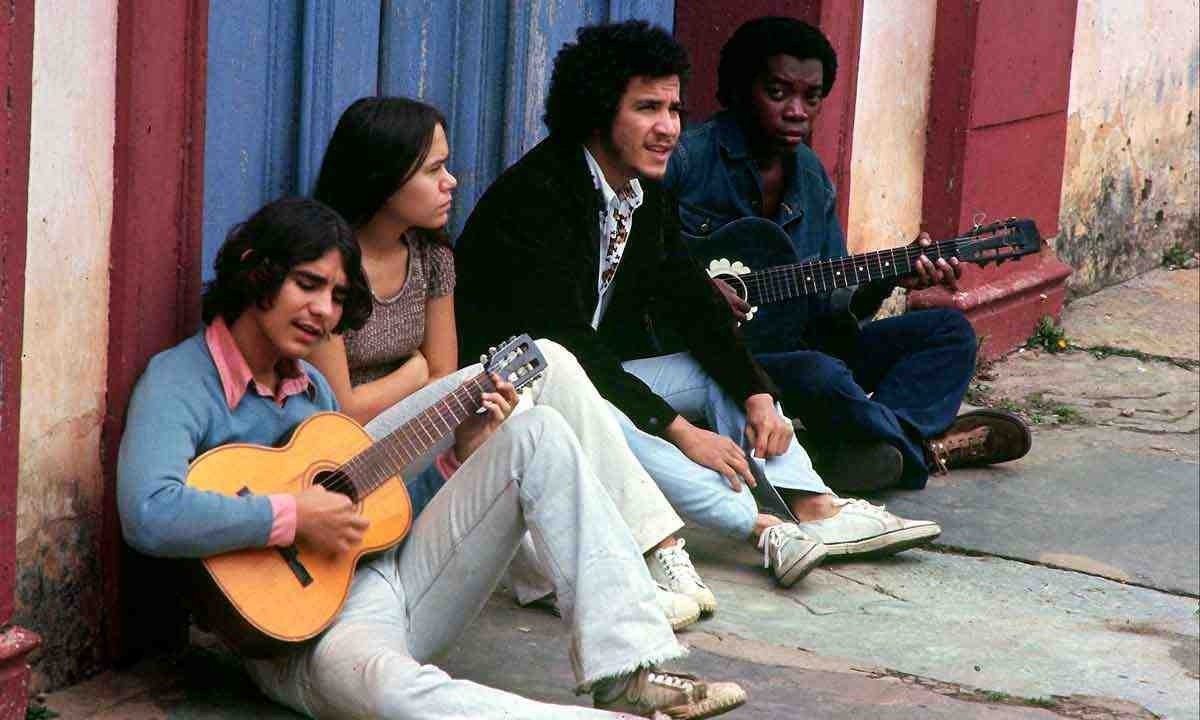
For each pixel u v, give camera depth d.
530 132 5.27
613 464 4.21
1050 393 7.17
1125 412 6.97
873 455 5.37
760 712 3.84
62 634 3.56
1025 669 4.31
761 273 5.27
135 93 3.48
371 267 3.99
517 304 4.41
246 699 3.63
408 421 3.60
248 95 4.27
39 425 3.42
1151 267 9.30
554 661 4.02
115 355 3.54
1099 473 6.10
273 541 3.32
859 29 6.29
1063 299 8.23
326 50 4.47
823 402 5.27
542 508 3.45
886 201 6.87
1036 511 5.61
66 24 3.33
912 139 6.98
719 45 6.16
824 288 5.30
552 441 3.45
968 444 5.90
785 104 5.33
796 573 4.61
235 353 3.46
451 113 5.02
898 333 5.65
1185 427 6.85
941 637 4.47
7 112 3.13
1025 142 7.51
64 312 3.43
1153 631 4.70
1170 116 9.27
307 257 3.36
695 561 4.83
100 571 3.63
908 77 6.86
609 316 4.77
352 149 3.90
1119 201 8.88
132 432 3.37
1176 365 7.73
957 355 5.62
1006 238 5.40
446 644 3.63
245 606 3.32
